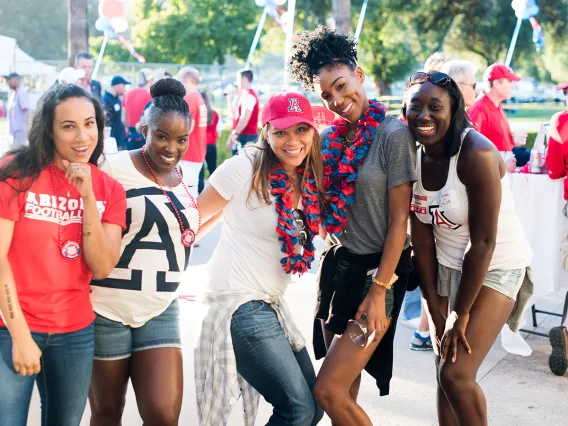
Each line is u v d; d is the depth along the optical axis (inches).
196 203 107.5
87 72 369.4
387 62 965.8
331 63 109.6
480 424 113.3
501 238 115.0
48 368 91.0
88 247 90.2
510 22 938.1
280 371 102.7
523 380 168.9
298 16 956.0
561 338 168.6
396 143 106.5
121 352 101.2
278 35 1023.6
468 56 1034.7
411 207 117.3
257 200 105.0
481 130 219.3
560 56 957.2
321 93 111.7
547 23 935.0
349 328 108.5
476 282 110.3
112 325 100.3
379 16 945.5
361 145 108.5
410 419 147.8
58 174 90.3
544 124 218.7
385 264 106.7
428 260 119.5
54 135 88.7
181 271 103.9
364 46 968.9
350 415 108.0
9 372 87.2
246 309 104.4
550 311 223.8
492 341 114.0
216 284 107.3
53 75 640.4
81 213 90.6
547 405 154.3
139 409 100.1
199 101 303.4
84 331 93.0
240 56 994.1
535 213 197.9
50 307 89.2
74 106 88.9
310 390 109.2
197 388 107.3
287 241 103.9
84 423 107.8
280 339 105.2
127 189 100.9
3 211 86.0
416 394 160.7
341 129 116.2
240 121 402.6
